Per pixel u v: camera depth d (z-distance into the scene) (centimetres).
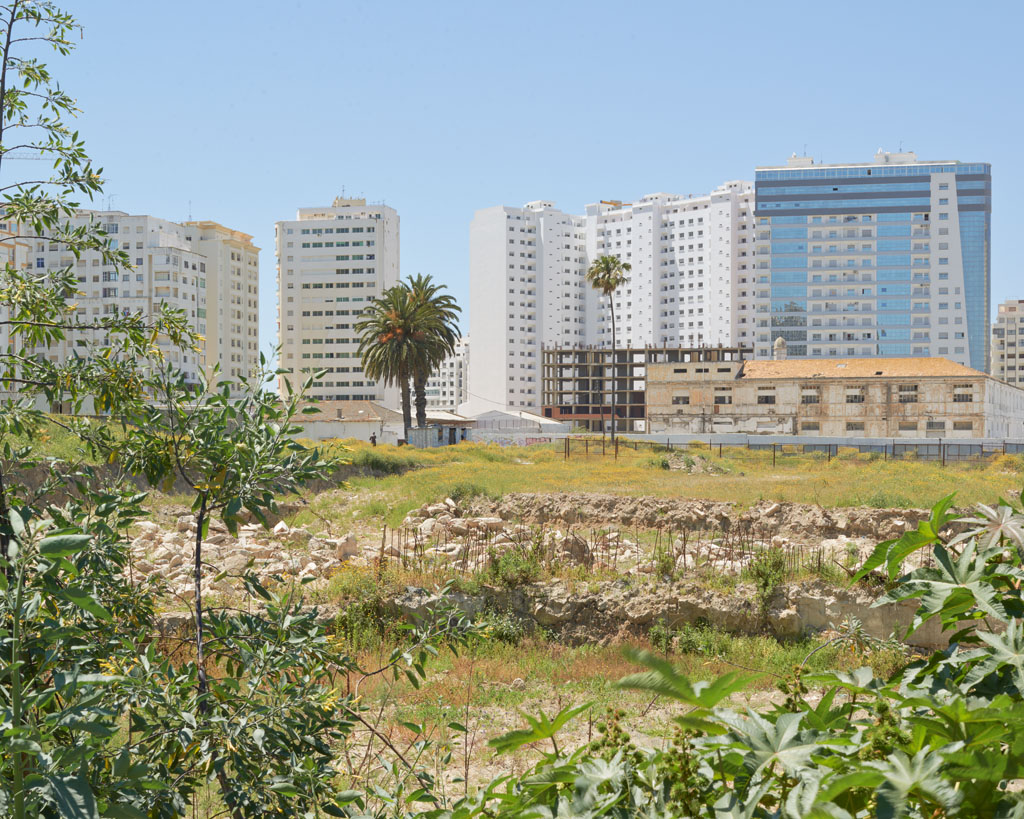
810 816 163
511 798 224
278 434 503
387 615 1433
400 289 7175
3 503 476
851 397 10519
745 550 2009
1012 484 3097
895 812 158
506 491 3145
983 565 249
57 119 593
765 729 196
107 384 527
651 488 3312
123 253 600
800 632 1393
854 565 1502
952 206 17762
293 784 410
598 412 16612
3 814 254
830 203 18038
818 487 3169
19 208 573
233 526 482
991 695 223
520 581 1535
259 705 422
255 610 1245
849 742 191
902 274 17825
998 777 161
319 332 17275
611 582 1527
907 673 243
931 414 10212
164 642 750
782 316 18138
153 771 376
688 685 170
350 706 473
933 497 2678
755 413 10875
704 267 19988
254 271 15875
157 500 2347
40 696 273
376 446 5688
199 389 521
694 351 16600
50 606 414
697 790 196
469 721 1009
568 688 1170
